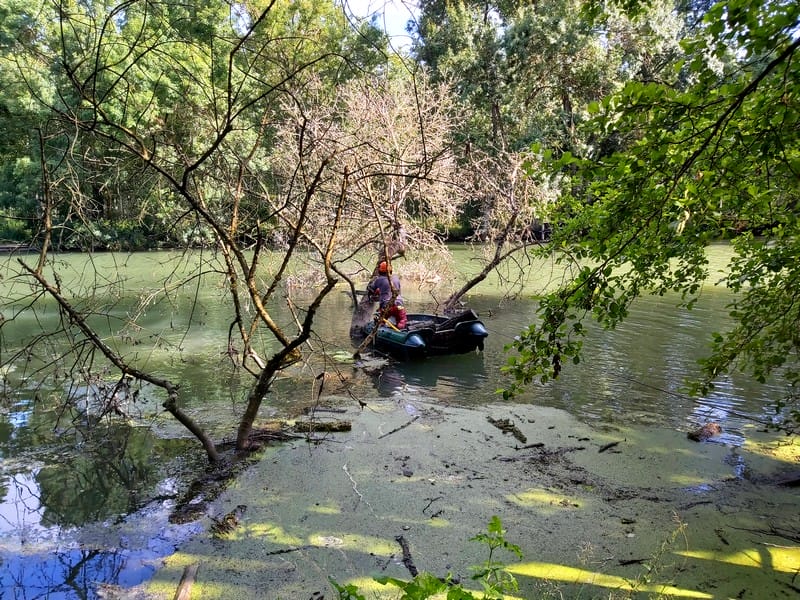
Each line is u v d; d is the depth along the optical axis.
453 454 5.29
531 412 6.44
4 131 14.41
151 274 17.09
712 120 2.87
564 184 4.68
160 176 5.55
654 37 15.16
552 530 3.99
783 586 3.37
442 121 12.74
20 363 8.38
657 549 3.76
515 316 11.80
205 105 6.12
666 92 2.59
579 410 6.49
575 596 3.28
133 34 8.09
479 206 15.52
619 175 2.81
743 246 4.02
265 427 5.89
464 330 9.22
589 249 3.59
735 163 2.85
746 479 4.80
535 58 23.72
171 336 10.06
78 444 5.57
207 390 7.25
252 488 4.62
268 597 3.30
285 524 4.08
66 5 4.55
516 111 24.30
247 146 9.48
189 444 5.53
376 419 6.22
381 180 10.30
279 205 6.98
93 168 6.02
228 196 6.50
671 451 5.35
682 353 8.71
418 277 13.10
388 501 4.40
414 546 3.79
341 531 3.98
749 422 6.05
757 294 4.12
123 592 3.37
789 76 2.40
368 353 9.19
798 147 3.06
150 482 4.76
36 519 4.21
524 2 25.91
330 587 3.38
